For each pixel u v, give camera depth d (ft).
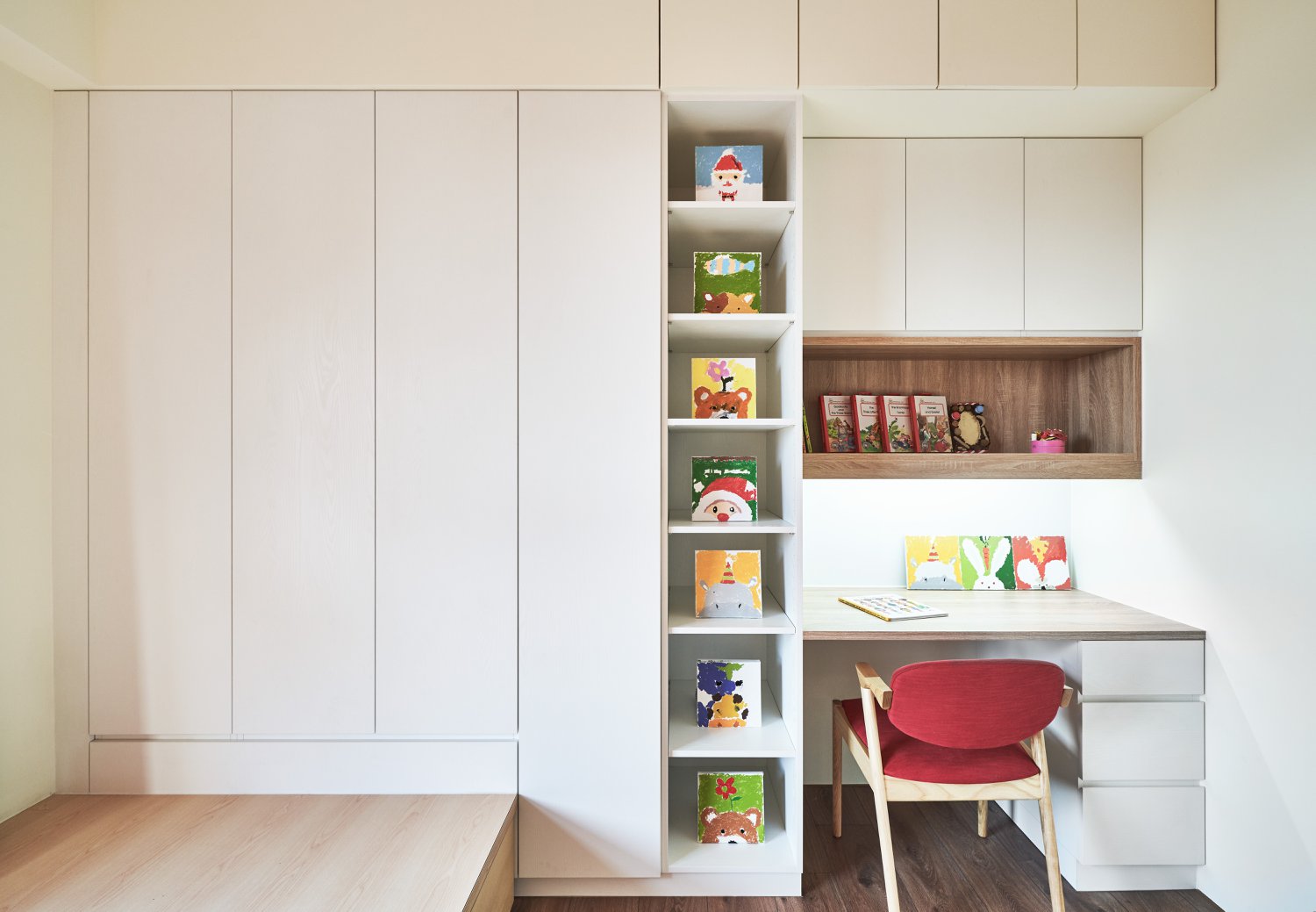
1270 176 5.89
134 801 6.55
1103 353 7.98
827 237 7.40
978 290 7.41
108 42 6.48
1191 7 6.49
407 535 6.63
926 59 6.47
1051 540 8.73
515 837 6.67
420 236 6.59
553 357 6.59
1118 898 6.67
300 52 6.49
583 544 6.62
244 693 6.66
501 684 6.64
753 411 6.96
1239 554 6.23
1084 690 6.64
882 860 7.28
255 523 6.64
